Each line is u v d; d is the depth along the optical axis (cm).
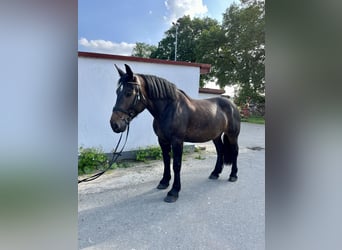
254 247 152
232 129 275
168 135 219
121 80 200
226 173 315
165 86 215
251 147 494
